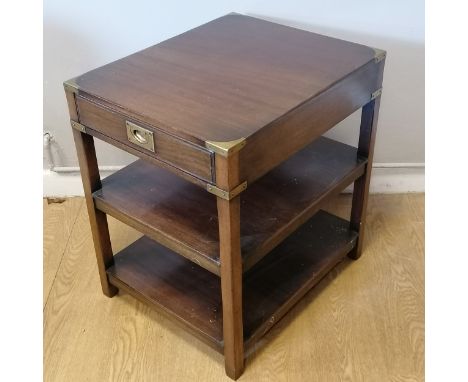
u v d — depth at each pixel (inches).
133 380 50.8
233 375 50.2
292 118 42.4
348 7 59.0
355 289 59.3
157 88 44.8
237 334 47.5
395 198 71.3
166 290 54.1
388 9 58.9
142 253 58.5
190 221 48.1
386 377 50.6
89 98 44.6
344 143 63.3
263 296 53.5
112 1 59.2
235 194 39.8
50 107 66.1
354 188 59.0
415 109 65.5
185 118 40.8
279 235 47.5
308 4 59.1
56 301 58.5
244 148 38.9
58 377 51.1
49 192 72.5
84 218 69.5
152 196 51.2
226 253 42.6
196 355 52.9
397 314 56.4
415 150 68.8
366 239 65.4
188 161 40.4
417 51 61.3
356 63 48.5
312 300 58.1
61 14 60.1
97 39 61.7
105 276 57.1
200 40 52.9
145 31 61.3
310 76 46.5
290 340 54.1
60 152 69.7
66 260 63.6
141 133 42.3
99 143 68.6
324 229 61.7
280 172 54.7
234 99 43.2
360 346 53.4
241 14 59.3
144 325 55.9
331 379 50.5
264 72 47.1
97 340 54.4
